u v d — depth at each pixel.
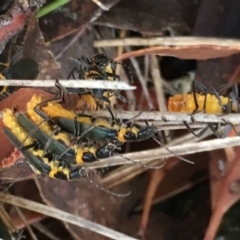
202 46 0.13
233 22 0.13
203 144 0.13
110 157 0.13
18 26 0.12
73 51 0.14
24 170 0.13
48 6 0.13
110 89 0.12
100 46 0.15
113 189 0.14
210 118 0.12
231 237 0.14
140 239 0.14
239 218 0.14
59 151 0.11
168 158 0.14
